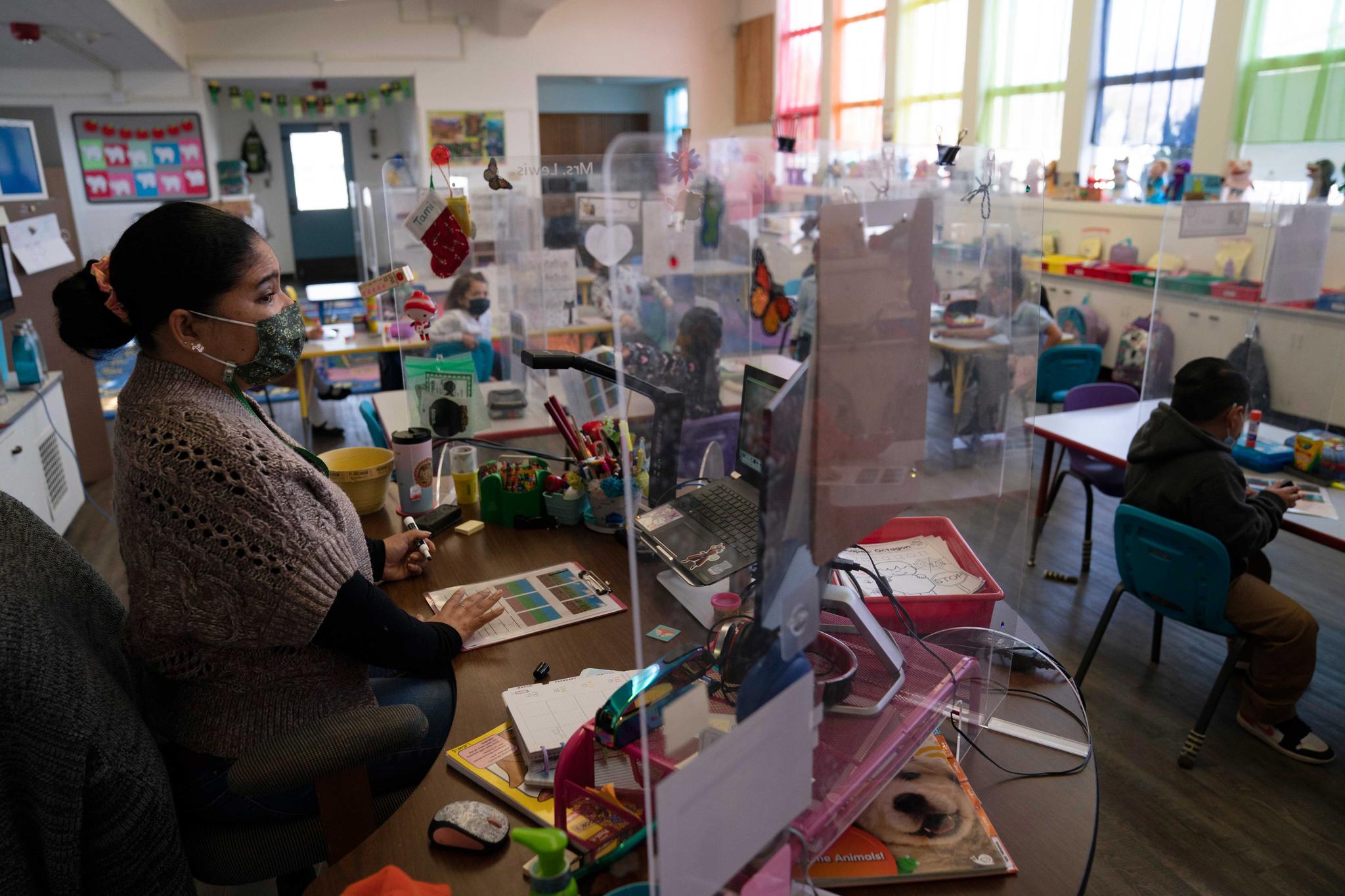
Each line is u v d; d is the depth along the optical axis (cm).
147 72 787
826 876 95
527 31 869
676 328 129
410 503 200
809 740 85
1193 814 210
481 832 103
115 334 126
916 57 734
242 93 895
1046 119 621
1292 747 229
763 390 117
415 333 305
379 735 120
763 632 78
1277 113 474
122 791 111
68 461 390
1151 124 550
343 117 1143
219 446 118
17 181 420
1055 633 290
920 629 125
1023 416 129
